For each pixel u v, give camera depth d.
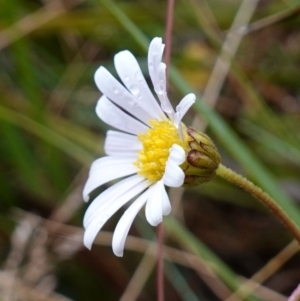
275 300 0.20
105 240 0.23
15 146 0.24
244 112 0.24
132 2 0.25
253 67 0.25
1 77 0.25
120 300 0.22
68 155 0.25
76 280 0.23
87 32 0.24
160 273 0.18
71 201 0.23
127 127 0.17
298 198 0.23
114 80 0.17
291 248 0.21
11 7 0.23
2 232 0.23
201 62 0.25
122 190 0.16
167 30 0.19
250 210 0.25
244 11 0.23
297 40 0.25
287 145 0.22
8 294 0.21
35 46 0.26
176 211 0.22
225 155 0.24
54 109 0.25
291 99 0.24
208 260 0.21
